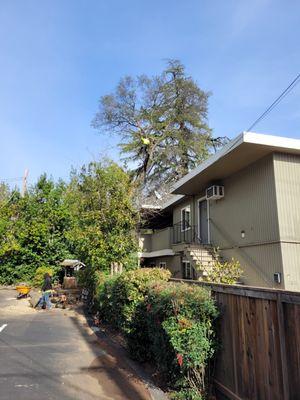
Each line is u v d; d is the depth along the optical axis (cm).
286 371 382
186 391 533
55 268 2592
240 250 1304
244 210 1290
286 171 1138
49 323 1238
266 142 1068
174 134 3525
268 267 1134
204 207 1681
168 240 1955
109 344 911
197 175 1416
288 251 1084
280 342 396
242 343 484
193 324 529
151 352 716
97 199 1366
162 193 3344
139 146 3478
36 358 774
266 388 425
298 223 1115
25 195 2745
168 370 591
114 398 550
